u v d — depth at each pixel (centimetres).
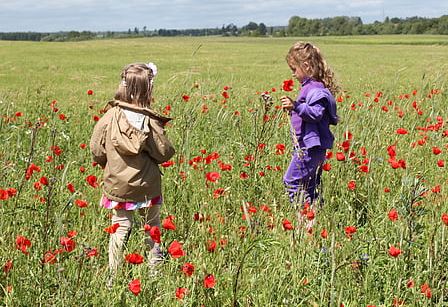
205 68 2748
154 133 411
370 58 3812
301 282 348
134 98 409
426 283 343
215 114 827
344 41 8588
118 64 3100
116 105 412
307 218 402
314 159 506
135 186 404
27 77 2200
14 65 2888
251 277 351
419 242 408
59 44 5434
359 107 839
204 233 405
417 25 13075
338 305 315
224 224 434
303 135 502
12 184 505
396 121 799
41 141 729
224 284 347
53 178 372
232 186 526
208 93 989
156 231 308
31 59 3412
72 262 360
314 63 502
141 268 354
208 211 471
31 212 432
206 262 372
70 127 829
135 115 404
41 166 620
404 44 7475
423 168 584
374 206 493
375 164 562
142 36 16012
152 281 324
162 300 330
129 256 306
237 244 378
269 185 513
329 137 511
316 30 14688
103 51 4431
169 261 366
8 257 371
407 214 375
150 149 411
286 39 11225
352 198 483
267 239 317
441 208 455
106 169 411
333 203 473
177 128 750
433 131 675
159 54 4175
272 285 344
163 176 558
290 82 485
